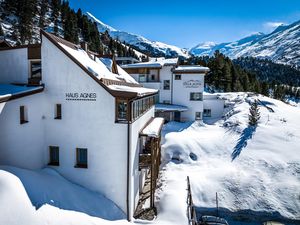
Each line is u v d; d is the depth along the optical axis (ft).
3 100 38.32
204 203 63.16
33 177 40.86
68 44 54.75
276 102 143.74
